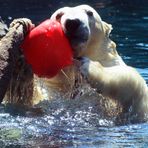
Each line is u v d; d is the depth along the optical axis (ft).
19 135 42.70
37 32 45.91
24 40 46.09
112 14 106.32
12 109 49.39
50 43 45.78
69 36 48.44
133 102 52.01
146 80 66.33
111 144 41.81
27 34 46.44
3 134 42.73
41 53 45.62
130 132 46.50
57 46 46.03
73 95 52.06
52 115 49.16
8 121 46.26
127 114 51.80
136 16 104.68
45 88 52.90
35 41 45.73
